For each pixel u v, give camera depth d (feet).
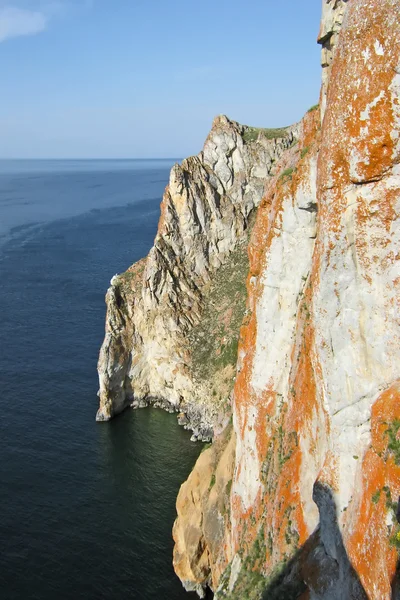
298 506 75.46
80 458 179.73
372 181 56.39
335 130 58.59
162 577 128.57
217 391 213.66
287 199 85.25
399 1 51.83
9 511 150.00
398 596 44.86
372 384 59.47
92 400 217.77
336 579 60.18
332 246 60.75
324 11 75.56
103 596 122.62
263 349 95.55
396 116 53.16
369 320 59.26
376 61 53.67
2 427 193.88
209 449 133.49
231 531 106.01
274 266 91.04
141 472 173.47
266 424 94.02
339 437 62.34
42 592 123.13
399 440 50.16
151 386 233.14
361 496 55.01
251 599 79.41
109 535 142.72
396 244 56.18
